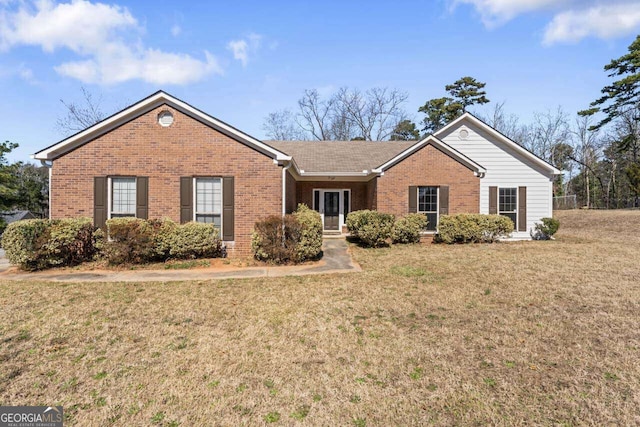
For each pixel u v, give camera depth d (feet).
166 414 10.21
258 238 32.81
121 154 35.47
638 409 10.31
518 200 50.85
